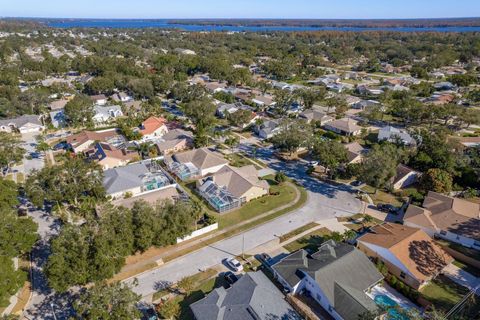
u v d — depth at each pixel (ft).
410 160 261.65
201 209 197.57
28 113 372.99
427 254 161.58
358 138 335.67
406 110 377.30
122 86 471.62
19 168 259.39
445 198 206.08
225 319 125.29
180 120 370.53
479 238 171.01
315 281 139.44
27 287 147.54
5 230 150.10
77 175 198.18
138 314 119.65
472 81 508.53
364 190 236.22
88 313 117.50
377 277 148.46
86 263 133.59
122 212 161.07
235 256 169.78
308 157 289.94
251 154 293.64
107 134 313.53
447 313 135.64
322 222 199.00
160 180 234.99
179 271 158.71
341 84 566.36
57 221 196.03
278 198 224.74
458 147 260.83
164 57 653.71
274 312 128.67
